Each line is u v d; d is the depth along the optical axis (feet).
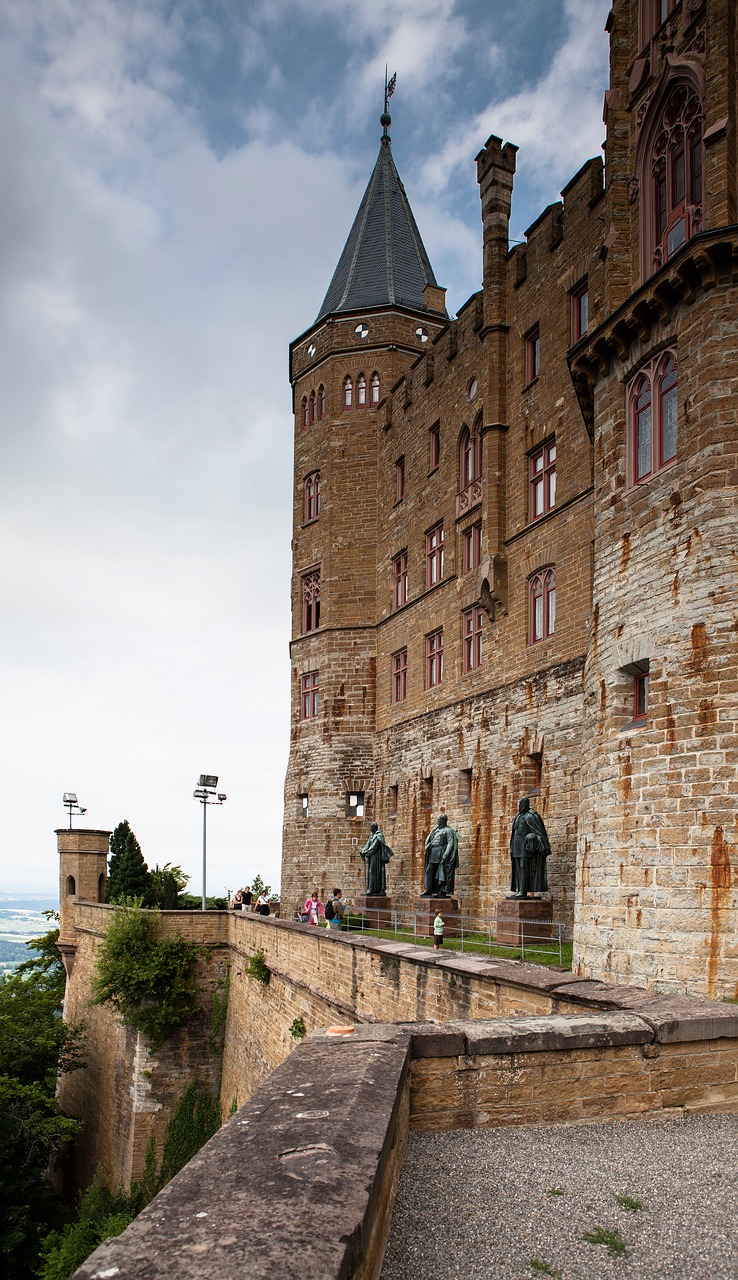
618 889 51.96
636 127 60.39
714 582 48.26
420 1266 17.65
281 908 142.41
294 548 151.94
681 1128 28.02
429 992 58.34
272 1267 10.50
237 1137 15.93
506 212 106.22
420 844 117.08
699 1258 18.43
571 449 89.71
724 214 50.83
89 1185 134.10
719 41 52.49
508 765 96.07
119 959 125.49
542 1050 27.91
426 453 124.06
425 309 147.43
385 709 132.87
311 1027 83.51
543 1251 18.52
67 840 174.81
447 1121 26.81
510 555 100.01
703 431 49.98
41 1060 135.64
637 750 51.88
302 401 153.69
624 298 60.18
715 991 44.62
